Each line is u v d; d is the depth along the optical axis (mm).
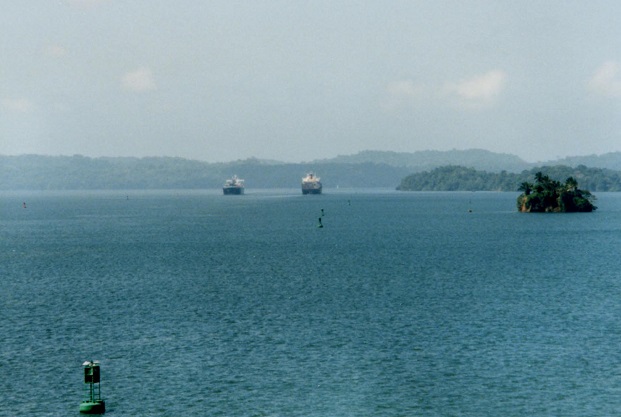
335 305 161125
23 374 109938
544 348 122750
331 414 94938
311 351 121750
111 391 102750
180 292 181875
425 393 102000
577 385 104750
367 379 107625
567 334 132125
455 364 114312
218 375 109375
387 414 95000
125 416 94125
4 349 123500
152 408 96750
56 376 108938
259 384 105500
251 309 157000
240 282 199250
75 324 142625
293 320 145125
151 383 105938
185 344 126375
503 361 115625
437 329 136625
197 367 113062
